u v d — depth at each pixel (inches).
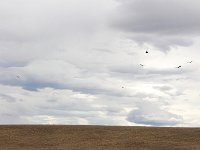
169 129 2475.4
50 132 2428.6
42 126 2561.5
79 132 2425.0
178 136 2298.2
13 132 2422.5
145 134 2354.8
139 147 2080.5
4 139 2276.1
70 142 2215.8
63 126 2571.4
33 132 2427.4
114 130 2466.8
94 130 2469.2
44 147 2101.4
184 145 2103.8
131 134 2361.0
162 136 2305.6
